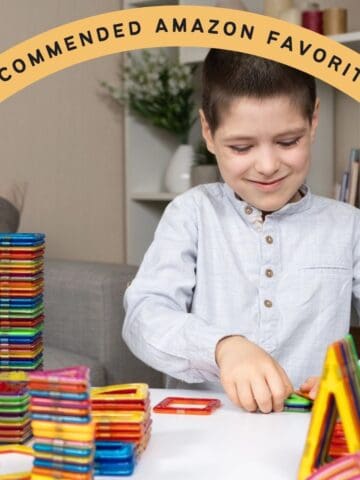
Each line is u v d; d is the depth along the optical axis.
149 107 2.61
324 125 2.32
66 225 2.54
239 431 0.62
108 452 0.52
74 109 2.55
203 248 1.06
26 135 2.41
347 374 0.49
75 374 0.48
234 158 0.92
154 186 2.76
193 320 0.82
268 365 0.69
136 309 0.92
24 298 0.63
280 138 0.90
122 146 2.73
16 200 2.30
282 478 0.51
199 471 0.53
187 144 2.65
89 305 1.70
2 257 0.63
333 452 0.54
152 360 0.83
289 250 1.05
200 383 0.96
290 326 1.03
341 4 2.41
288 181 0.93
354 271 1.08
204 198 1.09
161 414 0.67
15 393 0.59
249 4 2.54
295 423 0.64
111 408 0.57
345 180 2.17
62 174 2.52
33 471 0.48
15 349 0.64
